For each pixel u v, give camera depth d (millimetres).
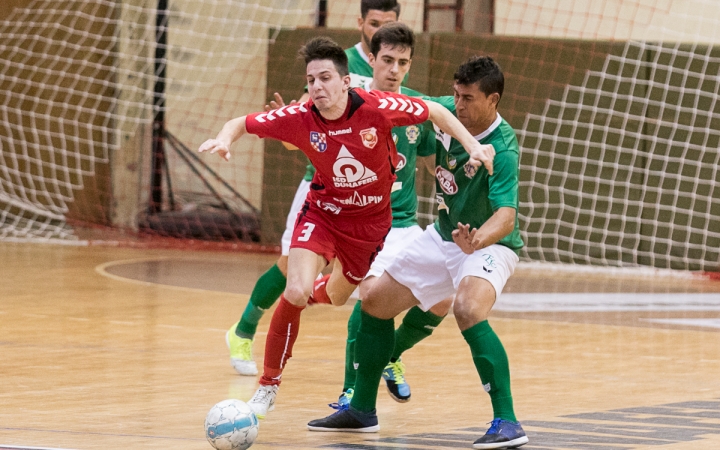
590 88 44094
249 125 14000
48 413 14477
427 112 13758
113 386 16953
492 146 13555
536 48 44500
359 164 13969
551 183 44906
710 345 23891
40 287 31578
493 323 27234
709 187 43125
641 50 43438
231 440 12320
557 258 45031
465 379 18719
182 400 15977
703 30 43469
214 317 26469
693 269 43375
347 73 13688
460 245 13578
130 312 26844
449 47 44719
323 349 22016
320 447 13039
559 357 21641
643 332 25984
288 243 18672
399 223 18094
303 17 48688
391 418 15289
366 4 19562
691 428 14305
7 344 21078
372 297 14383
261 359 20641
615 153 44094
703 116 42969
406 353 21734
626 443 13211
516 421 13258
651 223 43938
